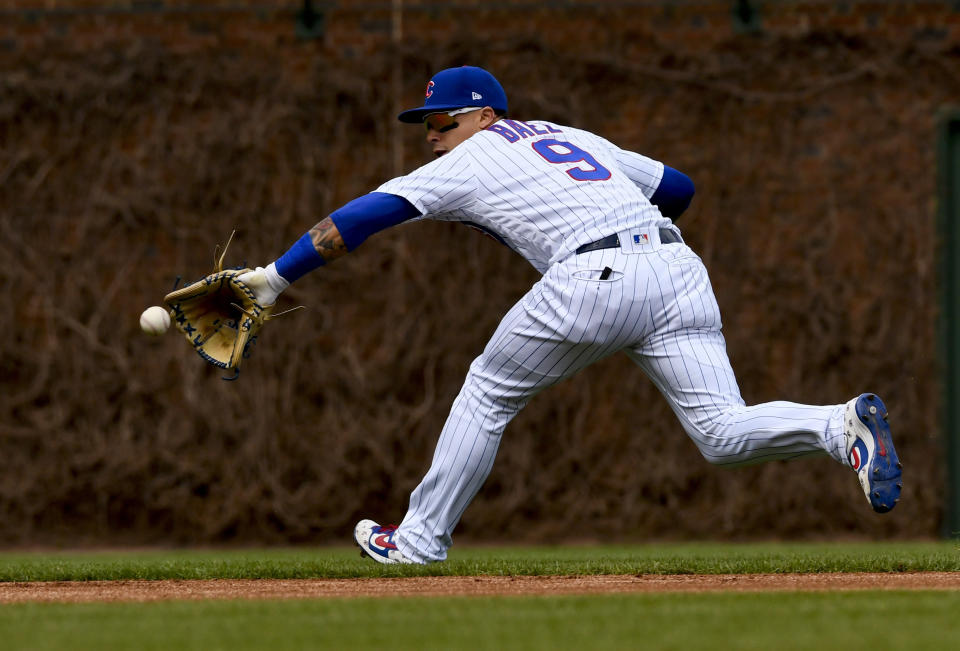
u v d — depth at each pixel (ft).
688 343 41.50
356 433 94.48
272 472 94.63
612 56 95.91
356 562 48.34
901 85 95.91
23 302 96.02
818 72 95.96
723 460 41.42
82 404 95.40
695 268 42.19
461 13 96.73
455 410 44.04
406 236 95.30
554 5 96.32
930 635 23.77
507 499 93.81
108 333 95.66
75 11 97.55
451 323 94.79
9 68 97.30
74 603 33.06
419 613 28.35
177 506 94.79
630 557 58.90
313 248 42.34
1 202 96.58
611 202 41.81
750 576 40.91
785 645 22.35
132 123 96.68
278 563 48.14
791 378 94.32
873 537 94.32
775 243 95.20
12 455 95.40
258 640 23.89
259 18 97.30
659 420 94.32
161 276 95.81
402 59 96.37
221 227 95.76
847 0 96.43
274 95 96.58
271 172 96.22
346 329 95.25
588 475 94.02
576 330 40.96
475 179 42.98
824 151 95.66
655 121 95.81
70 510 95.25
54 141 96.78
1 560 70.18
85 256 95.96
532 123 45.50
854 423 37.73
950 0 96.43
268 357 95.09
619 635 24.07
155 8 97.55
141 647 23.15
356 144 96.32
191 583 40.75
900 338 94.73
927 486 94.43
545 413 94.48
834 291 94.73
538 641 23.27
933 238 95.14
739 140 95.66
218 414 94.89
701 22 96.32
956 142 95.91
